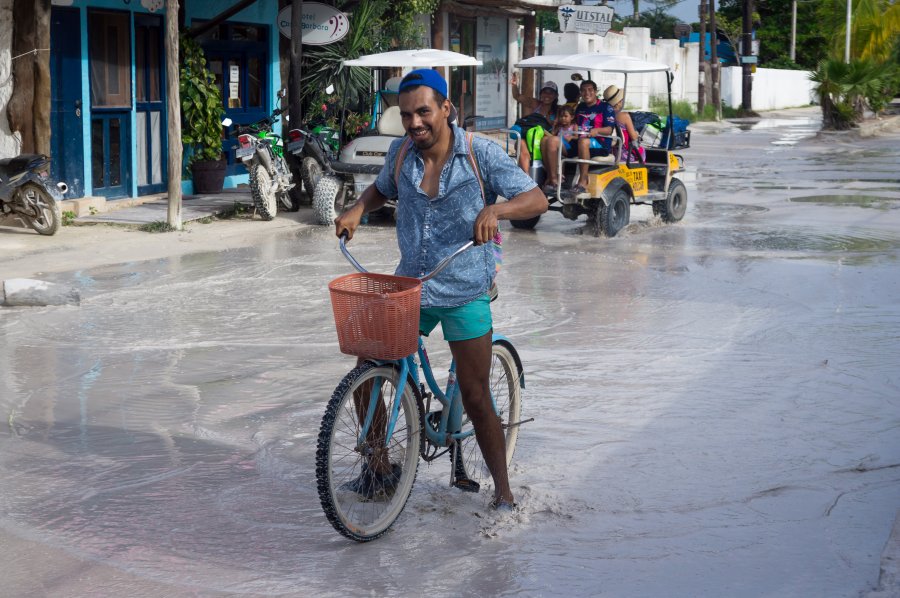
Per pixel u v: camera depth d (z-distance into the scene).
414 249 4.46
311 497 4.95
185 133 16.11
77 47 14.02
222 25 17.06
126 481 5.12
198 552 4.36
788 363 7.31
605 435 5.82
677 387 6.74
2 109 13.07
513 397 5.18
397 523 4.65
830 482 5.15
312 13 16.45
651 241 12.77
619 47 39.72
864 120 40.28
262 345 7.72
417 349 4.36
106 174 14.80
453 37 27.66
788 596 3.98
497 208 4.22
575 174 12.98
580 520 4.68
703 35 43.94
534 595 4.00
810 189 18.73
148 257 11.28
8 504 4.82
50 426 5.93
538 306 9.10
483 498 4.93
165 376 6.93
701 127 39.16
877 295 9.57
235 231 13.09
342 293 4.12
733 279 10.33
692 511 4.79
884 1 44.47
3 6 12.89
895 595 3.94
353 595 4.00
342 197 13.91
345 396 4.27
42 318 8.48
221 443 5.68
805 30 68.50
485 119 29.94
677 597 3.98
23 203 12.12
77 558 4.29
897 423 6.06
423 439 4.71
